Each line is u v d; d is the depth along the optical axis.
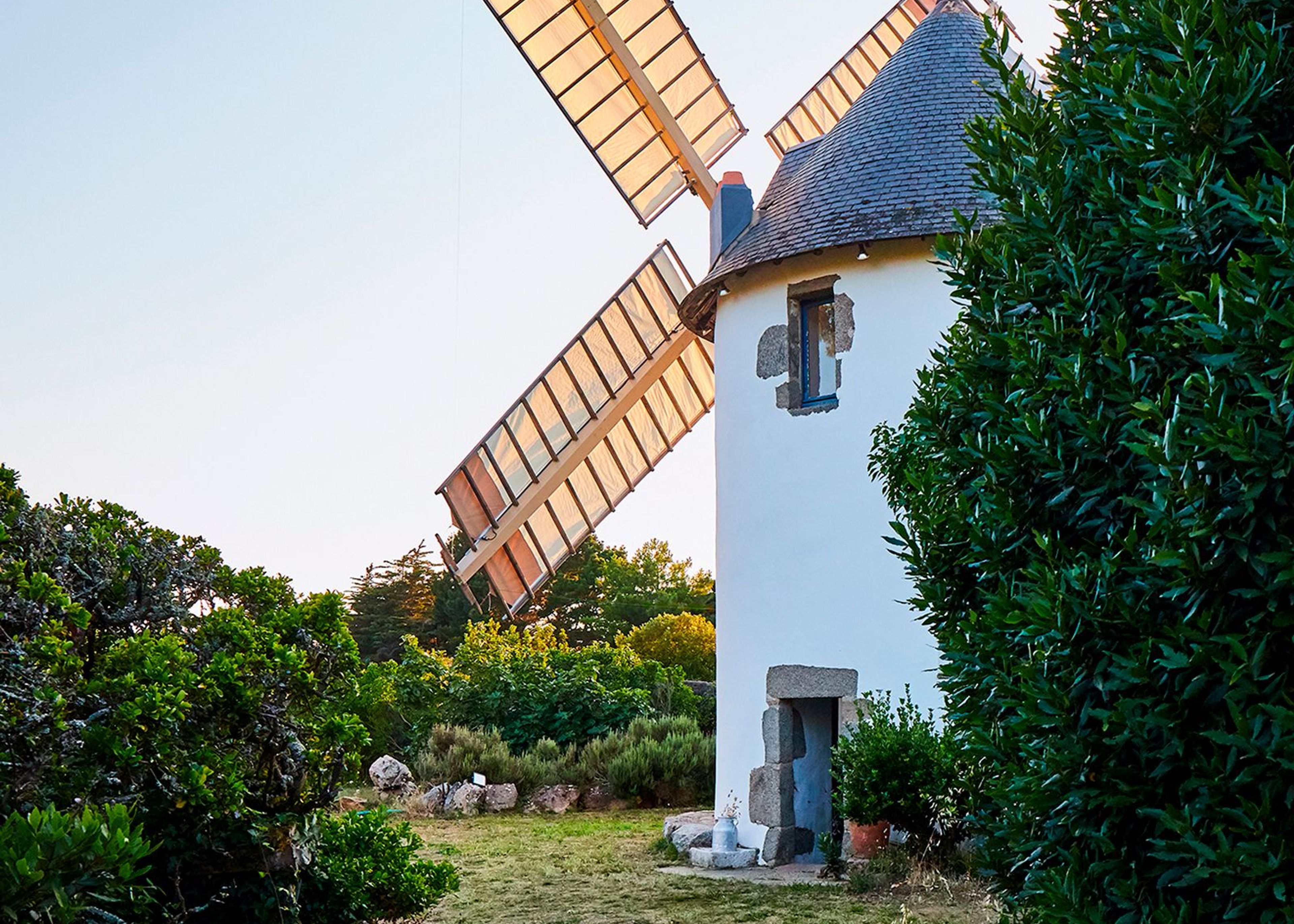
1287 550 3.33
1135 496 4.07
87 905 5.11
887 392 11.96
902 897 9.81
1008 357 4.84
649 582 56.62
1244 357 3.44
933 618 5.39
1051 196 4.67
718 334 13.88
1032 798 3.90
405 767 20.77
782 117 17.45
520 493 17.11
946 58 13.30
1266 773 3.35
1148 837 3.87
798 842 12.55
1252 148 3.84
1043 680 3.89
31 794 5.62
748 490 13.01
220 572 8.18
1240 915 3.36
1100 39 4.77
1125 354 4.16
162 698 6.13
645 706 23.59
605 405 17.58
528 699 23.30
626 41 16.73
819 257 12.53
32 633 6.07
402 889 8.84
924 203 11.90
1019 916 5.63
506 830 16.20
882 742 10.58
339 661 8.00
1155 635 3.71
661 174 17.84
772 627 12.55
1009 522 4.46
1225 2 4.17
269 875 7.57
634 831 15.73
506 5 15.91
